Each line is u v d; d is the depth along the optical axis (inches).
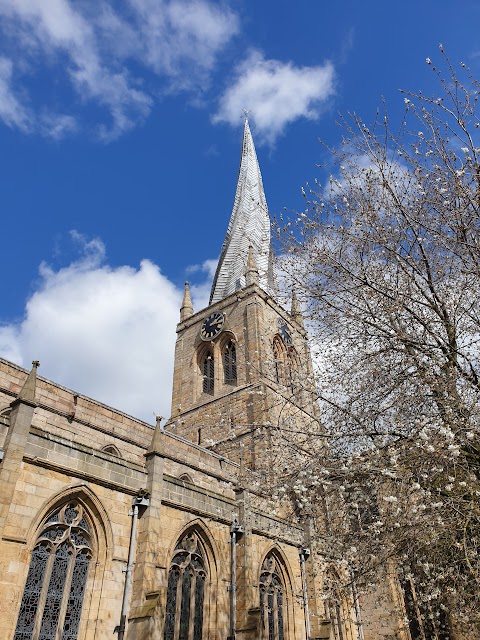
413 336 704.4
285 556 1178.0
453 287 695.1
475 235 646.5
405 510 616.1
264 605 1075.9
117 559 807.7
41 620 686.5
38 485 733.9
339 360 753.0
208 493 1029.2
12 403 767.7
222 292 2878.9
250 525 1080.8
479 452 601.3
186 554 941.8
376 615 1353.3
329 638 1166.3
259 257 2849.4
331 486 724.0
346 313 729.6
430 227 687.1
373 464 657.6
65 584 737.0
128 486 863.1
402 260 711.7
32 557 705.6
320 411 770.8
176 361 2583.7
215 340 2449.6
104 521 808.3
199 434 2149.4
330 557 887.1
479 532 595.2
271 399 1752.0
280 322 2338.8
